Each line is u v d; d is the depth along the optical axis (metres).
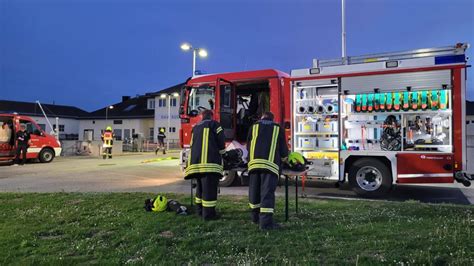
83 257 3.84
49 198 7.24
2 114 16.27
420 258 3.58
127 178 11.43
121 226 5.07
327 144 8.08
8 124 16.22
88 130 50.31
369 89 7.70
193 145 5.52
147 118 45.66
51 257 3.83
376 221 5.14
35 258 3.81
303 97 8.34
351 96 7.89
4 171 13.55
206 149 5.39
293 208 6.11
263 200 4.90
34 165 16.03
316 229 4.76
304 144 8.29
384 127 7.61
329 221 5.18
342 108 7.96
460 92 6.96
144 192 8.23
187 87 9.73
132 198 7.19
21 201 6.93
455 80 6.99
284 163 5.41
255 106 10.00
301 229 4.80
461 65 6.95
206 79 9.53
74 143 23.77
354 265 3.51
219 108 9.22
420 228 4.70
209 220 5.36
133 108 49.88
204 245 4.17
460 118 6.95
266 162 4.93
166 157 21.50
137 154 25.02
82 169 14.23
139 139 31.56
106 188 9.30
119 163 17.11
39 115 47.62
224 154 5.74
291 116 8.43
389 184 7.56
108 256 3.88
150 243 4.25
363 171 7.81
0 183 10.37
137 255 3.90
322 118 8.14
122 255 3.90
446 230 4.53
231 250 3.99
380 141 7.62
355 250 3.91
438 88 7.12
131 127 46.81
